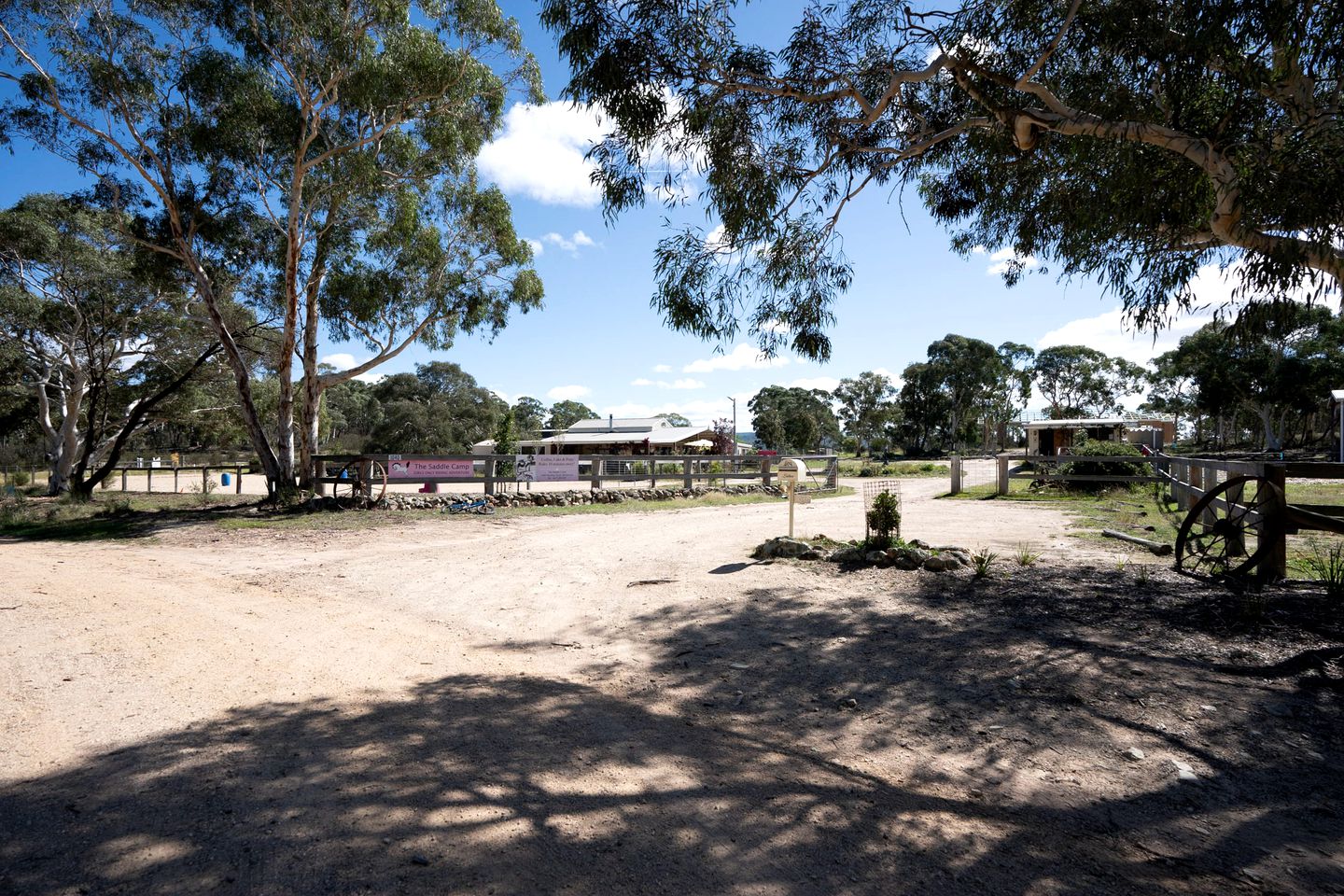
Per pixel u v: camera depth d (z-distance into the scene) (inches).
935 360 3038.9
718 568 350.9
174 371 1115.3
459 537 494.3
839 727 166.4
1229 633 227.3
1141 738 157.5
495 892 94.7
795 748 154.8
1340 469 275.1
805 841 113.0
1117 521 498.3
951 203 434.6
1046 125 290.0
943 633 236.4
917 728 165.2
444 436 2549.2
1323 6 235.1
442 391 3107.8
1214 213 276.7
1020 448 3277.6
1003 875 105.0
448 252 787.4
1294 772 140.8
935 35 314.8
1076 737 158.6
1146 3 252.1
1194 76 260.1
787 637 236.7
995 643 224.4
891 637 233.1
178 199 709.3
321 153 720.3
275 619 256.8
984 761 148.1
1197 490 418.6
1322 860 111.1
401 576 348.2
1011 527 482.6
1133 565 335.6
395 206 733.3
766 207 359.3
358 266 751.1
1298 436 2615.7
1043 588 291.0
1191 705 174.7
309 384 744.3
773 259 390.0
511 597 301.7
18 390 1159.6
